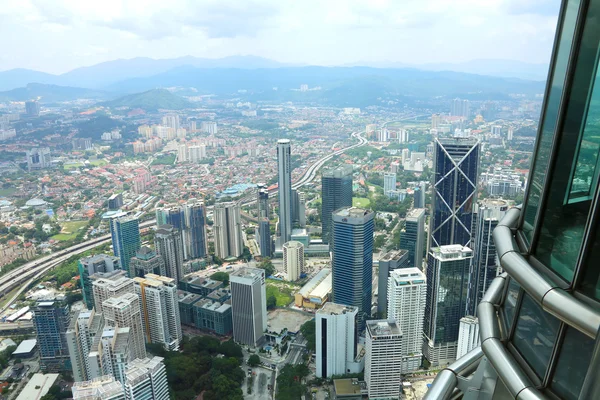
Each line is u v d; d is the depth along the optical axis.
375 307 157.00
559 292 9.55
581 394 8.67
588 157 9.88
